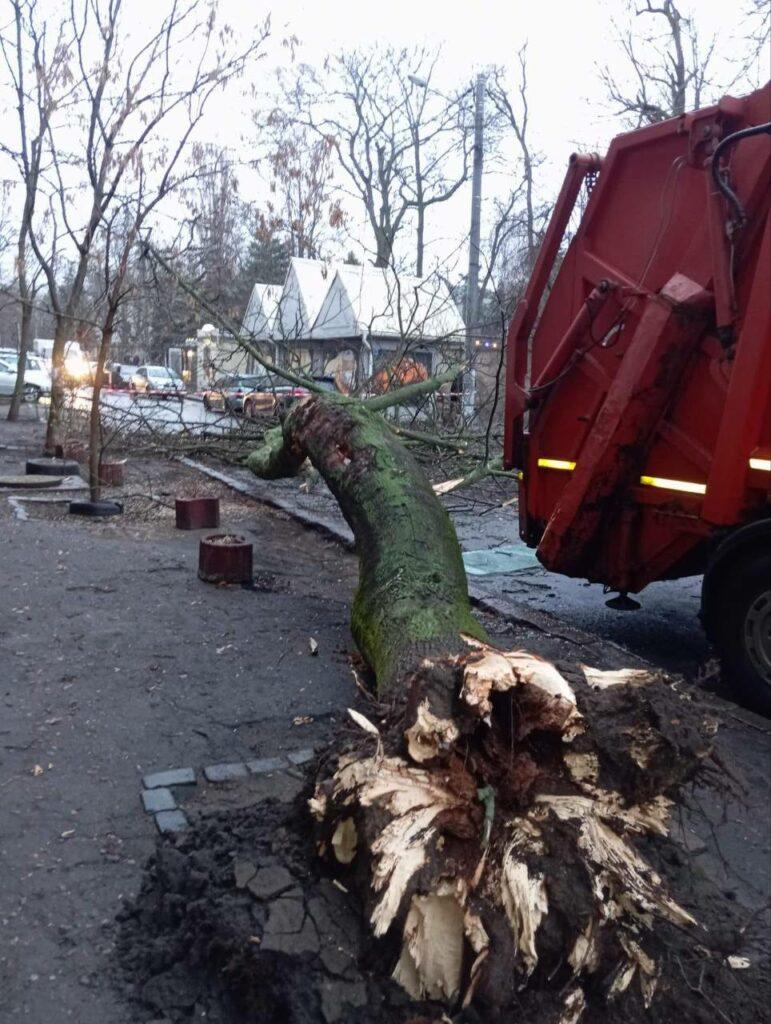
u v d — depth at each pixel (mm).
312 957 2379
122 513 9719
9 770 3826
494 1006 2338
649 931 2588
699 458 5328
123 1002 2500
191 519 9031
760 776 4172
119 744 4113
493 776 2602
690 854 3186
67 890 3006
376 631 4195
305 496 12047
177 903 2717
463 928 2375
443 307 12031
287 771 3889
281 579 7281
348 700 4699
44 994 2527
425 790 2547
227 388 12695
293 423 6145
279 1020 2328
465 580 4645
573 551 6047
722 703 5156
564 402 6320
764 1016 2488
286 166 11391
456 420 10703
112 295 9438
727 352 5020
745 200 4949
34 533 8219
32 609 5973
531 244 15023
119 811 3529
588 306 5922
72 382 15133
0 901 2936
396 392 9000
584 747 2666
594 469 5719
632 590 5965
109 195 10367
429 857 2414
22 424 20891
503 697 2691
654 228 5633
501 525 10922
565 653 5781
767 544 4906
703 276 5234
